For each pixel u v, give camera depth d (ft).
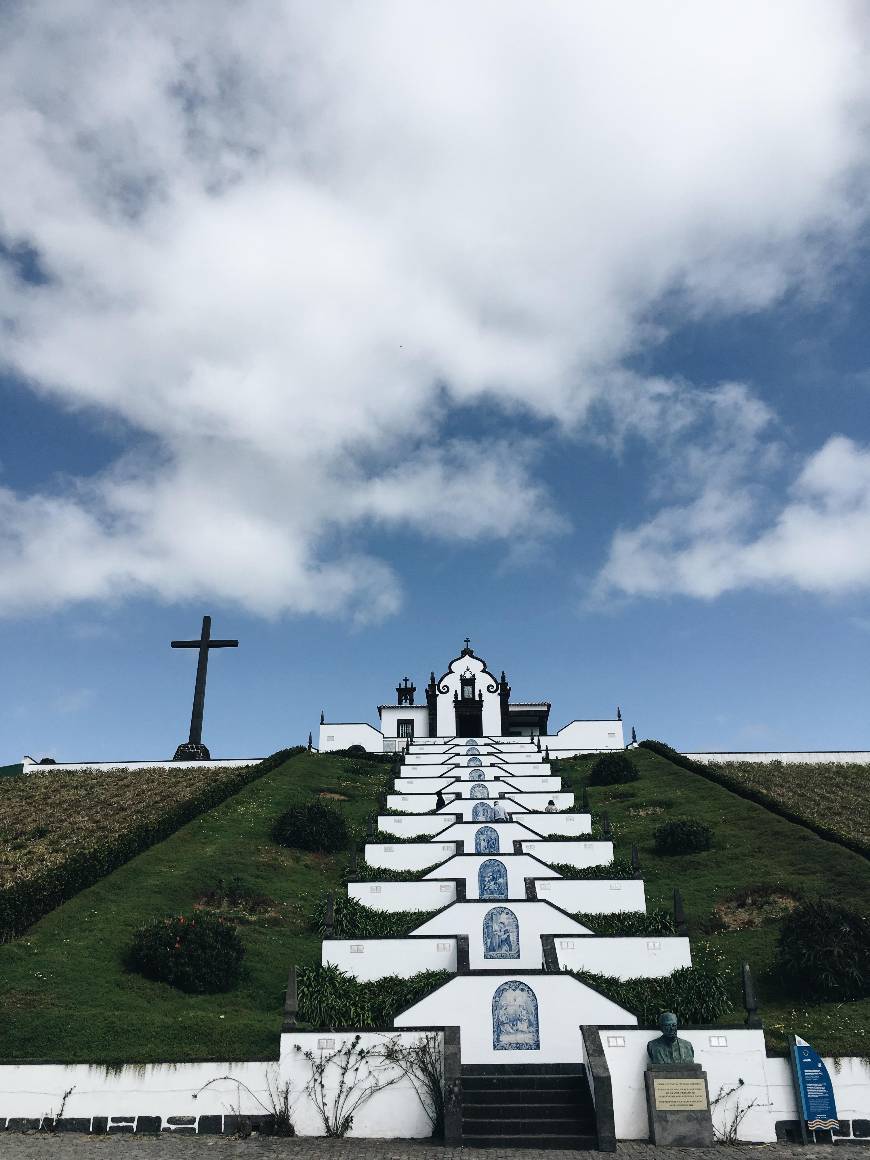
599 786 158.10
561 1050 61.67
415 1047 58.39
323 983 72.54
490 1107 56.70
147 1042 63.21
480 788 135.13
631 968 75.97
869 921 80.07
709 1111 56.03
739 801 135.95
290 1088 57.36
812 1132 55.93
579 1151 53.62
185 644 193.16
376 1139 55.67
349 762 178.70
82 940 80.79
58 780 166.20
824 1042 64.49
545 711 243.60
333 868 110.93
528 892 86.99
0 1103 56.24
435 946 75.72
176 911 91.45
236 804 135.03
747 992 60.75
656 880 105.19
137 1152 51.44
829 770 174.40
